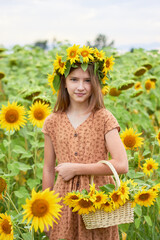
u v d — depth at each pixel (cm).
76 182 188
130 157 255
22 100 334
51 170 212
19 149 277
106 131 192
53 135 207
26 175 318
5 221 191
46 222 161
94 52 198
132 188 179
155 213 271
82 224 185
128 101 386
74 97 195
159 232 260
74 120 200
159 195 255
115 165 185
